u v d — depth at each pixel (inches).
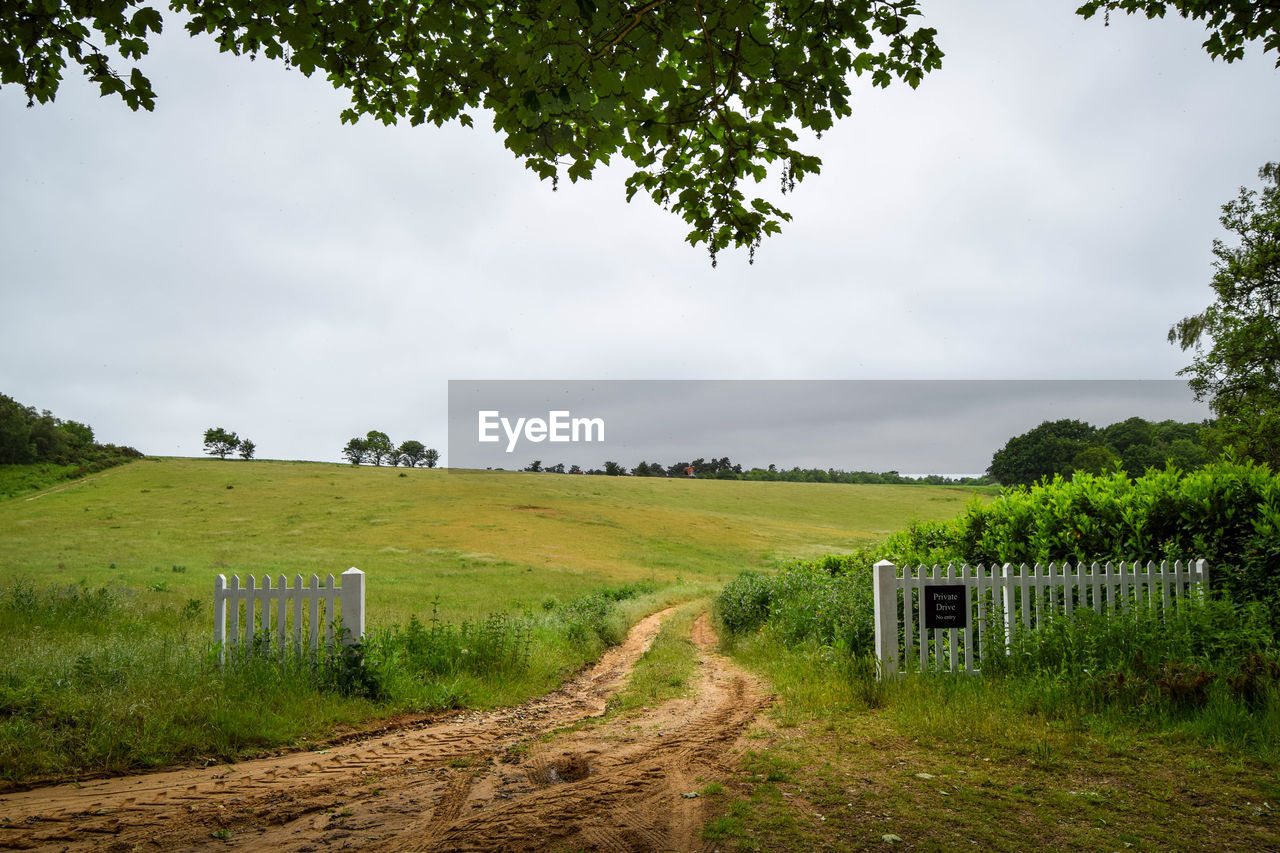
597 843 141.3
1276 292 847.1
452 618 637.3
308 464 3919.8
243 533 1804.9
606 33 149.8
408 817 158.7
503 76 161.8
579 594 1012.5
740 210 200.7
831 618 371.6
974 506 366.6
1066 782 169.9
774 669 357.1
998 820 148.9
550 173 173.2
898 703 244.5
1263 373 856.9
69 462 3388.3
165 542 1615.4
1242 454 840.9
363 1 166.1
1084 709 222.1
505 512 2287.2
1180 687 215.5
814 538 2278.5
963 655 284.0
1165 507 302.5
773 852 135.3
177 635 374.0
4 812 158.6
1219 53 202.2
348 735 244.4
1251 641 240.8
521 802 167.0
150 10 166.7
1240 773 172.7
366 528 1927.9
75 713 212.7
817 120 178.9
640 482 3782.0
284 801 170.4
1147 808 153.7
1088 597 301.0
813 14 160.7
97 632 406.6
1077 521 317.7
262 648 288.5
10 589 560.1
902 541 450.0
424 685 315.9
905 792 165.5
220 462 3895.2
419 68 177.6
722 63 171.9
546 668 396.8
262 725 232.4
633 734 236.2
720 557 1833.2
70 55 172.7
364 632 338.6
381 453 6028.5
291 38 170.9
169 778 187.8
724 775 184.2
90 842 143.9
